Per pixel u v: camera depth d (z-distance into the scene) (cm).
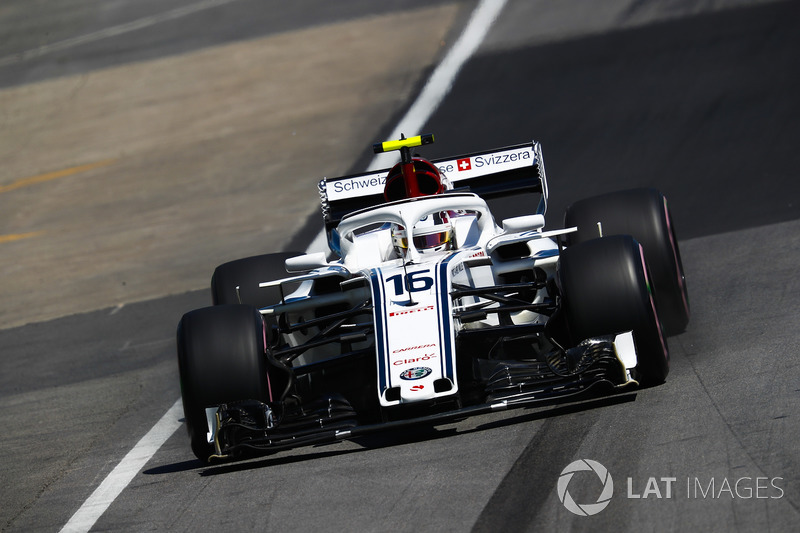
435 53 8450
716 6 8000
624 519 1798
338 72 8556
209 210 6166
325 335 2548
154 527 2162
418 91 7612
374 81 8106
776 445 1980
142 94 9181
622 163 5372
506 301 2498
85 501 2456
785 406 2170
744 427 2095
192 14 11619
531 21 8681
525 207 4981
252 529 2027
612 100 6481
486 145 6212
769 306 3033
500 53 8044
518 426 2328
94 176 7375
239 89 8706
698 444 2052
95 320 4678
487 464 2134
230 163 6988
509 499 1952
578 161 5541
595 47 7675
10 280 5681
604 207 2944
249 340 2406
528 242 2912
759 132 5384
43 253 6059
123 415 3212
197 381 2370
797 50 6612
